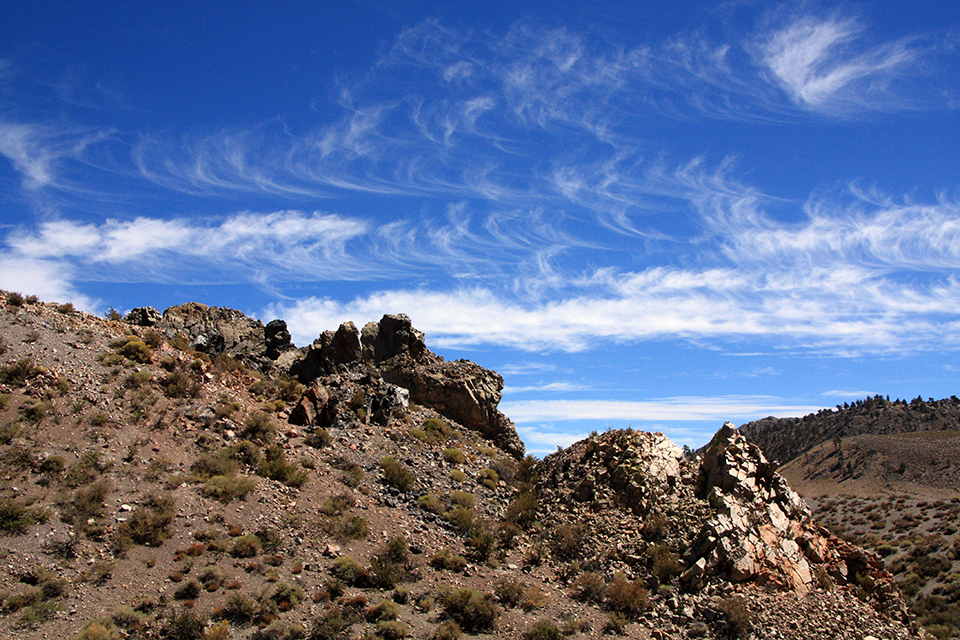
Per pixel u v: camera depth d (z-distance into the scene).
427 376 52.28
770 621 29.41
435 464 41.78
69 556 24.66
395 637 24.55
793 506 37.31
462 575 30.66
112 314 47.00
